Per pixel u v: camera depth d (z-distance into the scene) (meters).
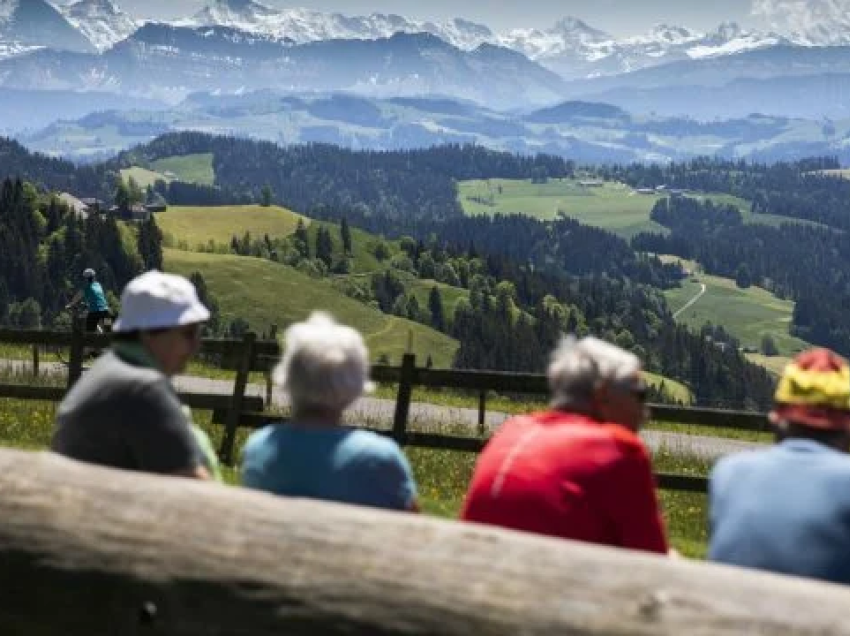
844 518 5.01
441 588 3.14
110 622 3.47
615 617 2.96
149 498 3.52
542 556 3.12
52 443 5.39
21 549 3.54
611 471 5.30
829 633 2.79
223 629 3.34
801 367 5.57
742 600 2.89
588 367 5.91
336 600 3.23
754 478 5.24
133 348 5.98
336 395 5.55
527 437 5.51
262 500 3.46
